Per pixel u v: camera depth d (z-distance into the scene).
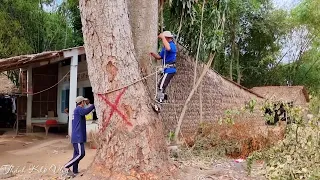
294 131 4.57
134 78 5.76
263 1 20.86
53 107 15.70
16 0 15.38
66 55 11.62
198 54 10.20
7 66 11.19
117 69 5.69
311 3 20.97
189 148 9.25
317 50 23.25
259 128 9.51
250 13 20.44
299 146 4.34
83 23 5.87
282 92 20.05
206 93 13.12
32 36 16.89
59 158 9.09
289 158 4.14
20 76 15.72
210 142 9.44
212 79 13.49
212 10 10.27
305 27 22.36
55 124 14.28
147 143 5.64
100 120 5.88
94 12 5.66
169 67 6.54
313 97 4.94
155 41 6.38
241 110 6.03
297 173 3.97
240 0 19.22
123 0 5.79
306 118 4.69
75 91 11.93
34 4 16.22
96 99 5.91
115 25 5.66
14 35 15.52
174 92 11.80
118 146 5.62
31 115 15.14
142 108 5.73
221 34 10.19
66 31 18.86
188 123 12.22
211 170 7.04
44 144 11.62
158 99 6.19
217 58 20.39
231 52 21.56
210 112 13.20
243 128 9.45
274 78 23.86
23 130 15.77
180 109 11.93
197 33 10.36
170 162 6.05
